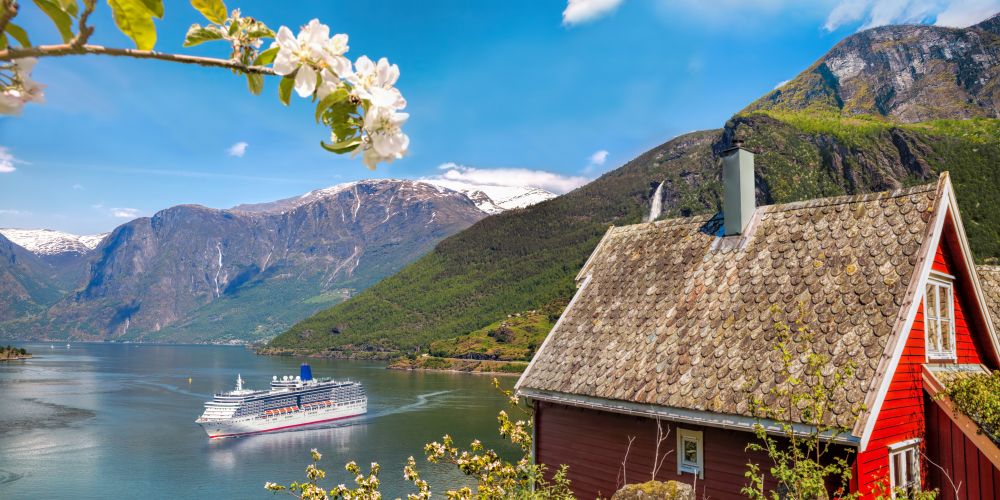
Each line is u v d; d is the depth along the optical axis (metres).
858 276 10.33
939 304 11.31
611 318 13.09
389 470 48.31
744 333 10.79
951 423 10.30
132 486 45.41
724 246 12.80
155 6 1.72
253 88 1.90
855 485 8.82
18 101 1.65
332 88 1.76
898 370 10.10
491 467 10.05
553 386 12.35
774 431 9.01
